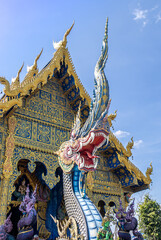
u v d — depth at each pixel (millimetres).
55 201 15836
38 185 15672
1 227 10062
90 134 10000
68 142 11703
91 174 15875
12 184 12328
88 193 15250
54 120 15398
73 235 9961
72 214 10656
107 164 17094
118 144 16391
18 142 13352
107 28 11297
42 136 14484
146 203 25016
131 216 11609
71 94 16547
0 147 12680
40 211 15055
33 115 14672
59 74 16859
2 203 11562
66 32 15945
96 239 9039
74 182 11281
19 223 10312
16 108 12820
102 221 9102
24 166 15820
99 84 10508
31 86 13492
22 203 10641
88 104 15781
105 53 10992
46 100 15734
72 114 16516
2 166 12359
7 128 13328
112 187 16562
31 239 10172
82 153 10680
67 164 11312
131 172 16266
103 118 10016
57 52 15664
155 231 23578
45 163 13922
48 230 14781
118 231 11281
